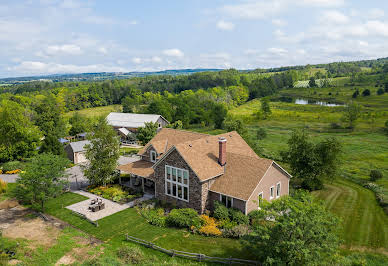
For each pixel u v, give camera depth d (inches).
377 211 1196.5
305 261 658.2
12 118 2007.9
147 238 990.4
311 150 1413.6
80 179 1665.8
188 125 3814.0
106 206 1259.2
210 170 1147.9
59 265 799.7
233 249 909.8
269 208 776.9
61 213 1196.5
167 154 1209.4
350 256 850.1
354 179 1638.8
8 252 847.1
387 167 1849.2
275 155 2122.3
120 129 2829.7
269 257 674.2
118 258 844.0
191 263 841.5
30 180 1152.2
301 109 4808.1
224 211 1070.4
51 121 2859.3
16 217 1158.3
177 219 1053.2
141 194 1370.6
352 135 2861.7
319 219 670.5
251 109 5280.5
